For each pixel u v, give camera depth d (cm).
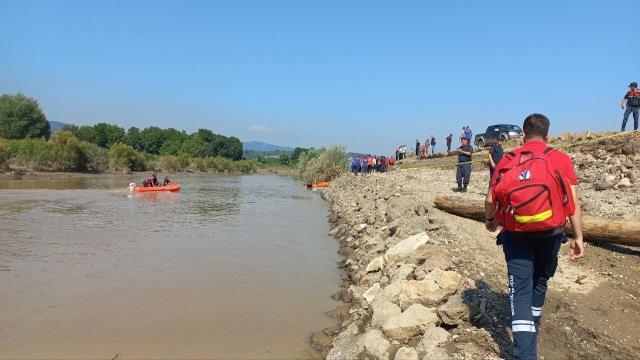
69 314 818
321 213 2466
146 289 973
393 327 571
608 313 577
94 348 682
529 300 429
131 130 10931
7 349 675
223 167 9212
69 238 1550
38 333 734
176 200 2998
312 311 852
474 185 1725
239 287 999
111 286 991
